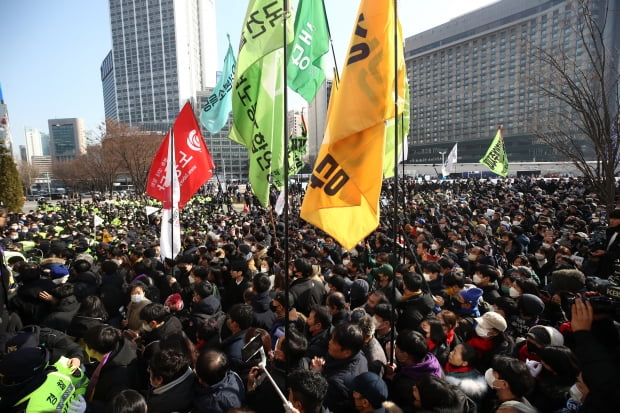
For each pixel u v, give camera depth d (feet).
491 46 315.17
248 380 10.39
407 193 84.84
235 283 20.42
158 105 339.98
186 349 10.96
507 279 17.66
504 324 11.15
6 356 8.25
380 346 11.89
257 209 86.33
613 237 14.87
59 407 8.48
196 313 14.65
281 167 20.56
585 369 6.80
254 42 16.40
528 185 95.30
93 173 183.83
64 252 27.14
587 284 13.17
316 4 21.42
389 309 13.12
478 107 330.54
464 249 26.20
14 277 21.54
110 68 389.39
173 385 8.94
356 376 8.92
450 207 52.90
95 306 13.38
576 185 83.97
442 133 366.43
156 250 28.81
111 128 140.67
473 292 15.17
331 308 14.06
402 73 13.58
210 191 159.43
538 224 34.04
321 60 21.70
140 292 15.78
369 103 11.11
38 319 16.14
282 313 14.37
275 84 20.45
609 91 27.09
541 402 9.16
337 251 28.45
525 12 279.28
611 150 22.82
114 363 10.23
